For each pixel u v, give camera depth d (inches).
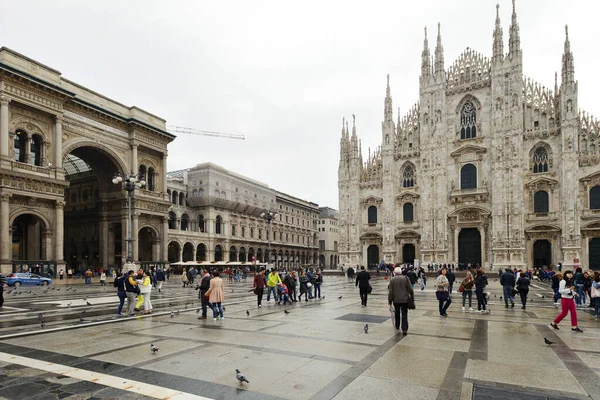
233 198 3823.8
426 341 486.3
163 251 2605.8
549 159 2333.9
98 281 1990.7
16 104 1817.2
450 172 2632.9
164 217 2625.5
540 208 2337.6
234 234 3823.8
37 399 295.7
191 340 492.4
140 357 411.5
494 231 2412.6
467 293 806.5
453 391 309.1
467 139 2598.4
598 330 567.2
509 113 2429.9
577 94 2250.2
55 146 1967.3
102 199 2482.8
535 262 2342.5
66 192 3029.0
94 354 424.8
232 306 858.8
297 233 5000.0
